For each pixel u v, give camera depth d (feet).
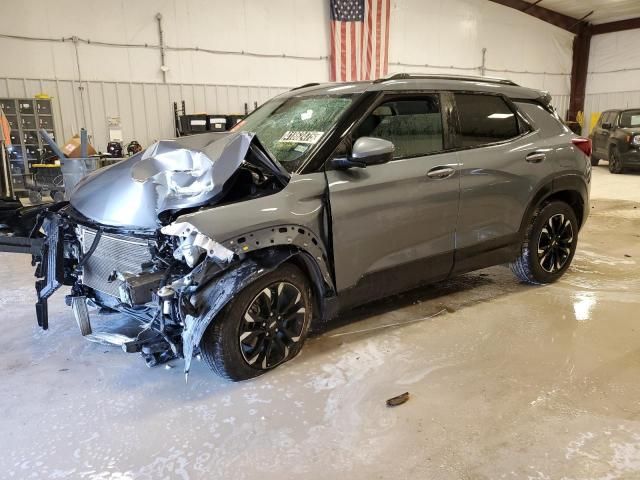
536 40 57.93
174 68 38.14
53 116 33.63
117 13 35.58
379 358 9.95
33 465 7.04
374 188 9.82
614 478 6.56
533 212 12.87
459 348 10.30
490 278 14.76
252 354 9.06
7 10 32.45
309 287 9.78
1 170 26.27
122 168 9.75
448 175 10.90
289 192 8.93
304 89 12.25
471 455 7.06
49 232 10.59
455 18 51.19
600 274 15.11
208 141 9.50
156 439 7.58
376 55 44.57
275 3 40.88
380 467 6.86
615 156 41.91
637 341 10.49
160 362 9.68
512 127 12.52
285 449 7.29
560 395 8.52
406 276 10.80
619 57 59.52
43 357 10.36
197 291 8.21
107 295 10.01
